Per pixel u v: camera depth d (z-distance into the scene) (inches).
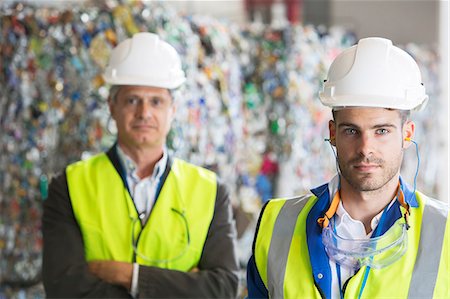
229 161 162.1
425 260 77.7
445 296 76.8
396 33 274.5
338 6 274.5
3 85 140.1
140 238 104.8
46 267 103.1
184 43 145.3
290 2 266.2
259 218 86.7
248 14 264.5
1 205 143.6
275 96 176.2
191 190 107.9
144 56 107.3
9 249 144.3
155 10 141.6
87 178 107.5
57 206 105.7
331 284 79.4
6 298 144.7
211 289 102.4
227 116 159.2
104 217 105.4
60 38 139.1
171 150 140.9
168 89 107.7
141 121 105.4
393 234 77.9
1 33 138.8
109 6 140.1
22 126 141.4
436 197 249.0
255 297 86.1
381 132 76.6
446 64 263.1
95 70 139.1
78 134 140.2
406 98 77.3
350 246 78.7
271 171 178.9
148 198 106.8
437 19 271.1
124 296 100.9
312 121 184.4
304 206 85.0
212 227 106.8
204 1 260.2
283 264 82.5
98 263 102.0
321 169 189.8
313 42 185.3
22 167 142.2
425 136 239.6
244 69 175.2
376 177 76.0
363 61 79.2
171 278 101.3
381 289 77.6
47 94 140.7
